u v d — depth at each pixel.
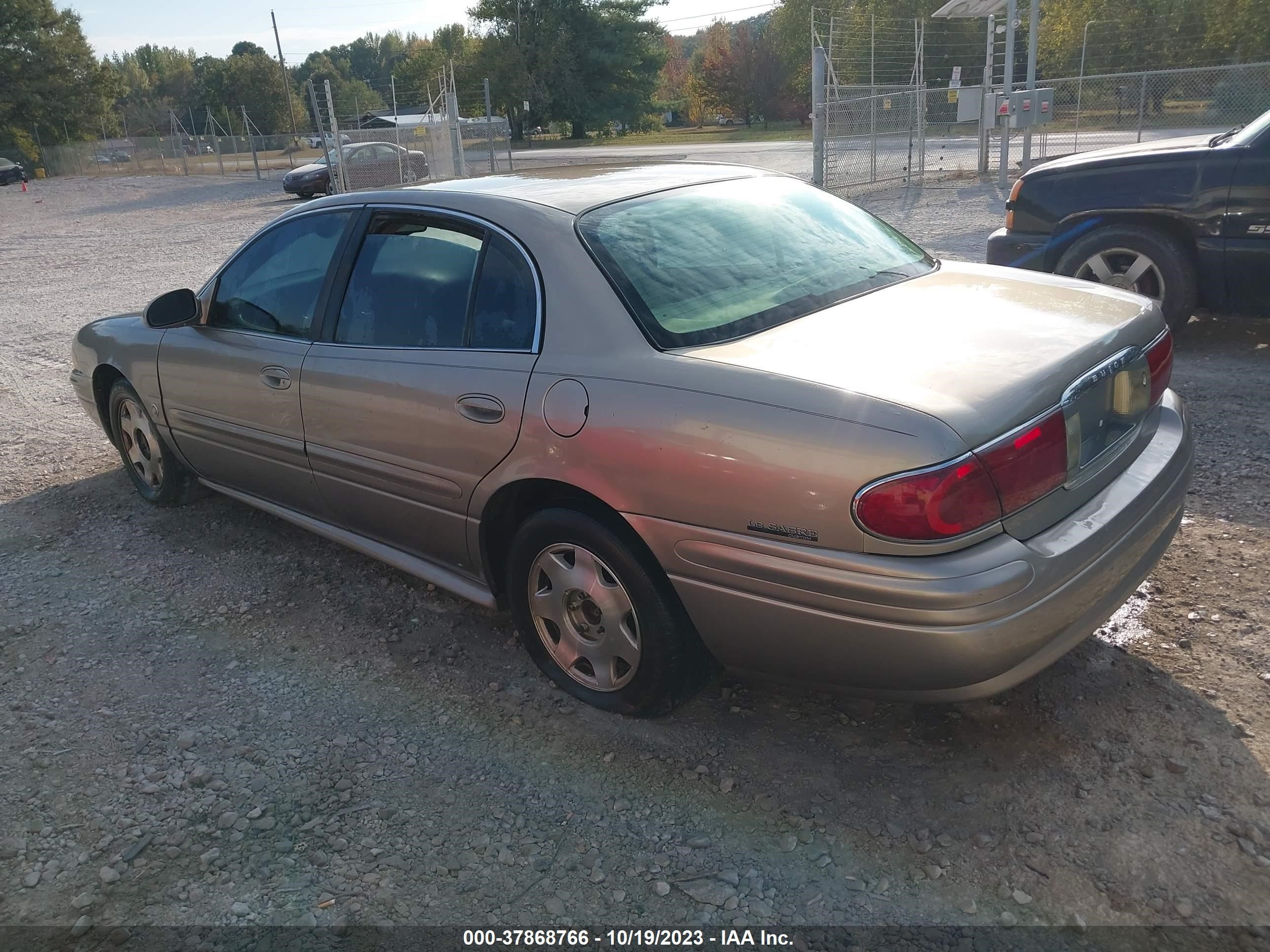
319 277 3.68
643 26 65.81
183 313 4.09
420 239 3.36
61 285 13.65
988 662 2.29
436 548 3.41
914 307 2.91
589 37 65.81
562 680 3.13
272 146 45.06
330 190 23.48
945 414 2.26
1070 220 6.32
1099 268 6.30
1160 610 3.36
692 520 2.54
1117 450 2.75
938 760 2.74
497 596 3.35
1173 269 5.99
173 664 3.50
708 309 2.82
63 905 2.41
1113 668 3.07
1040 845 2.41
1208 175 5.77
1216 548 3.72
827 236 3.38
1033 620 2.31
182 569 4.28
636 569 2.73
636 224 3.08
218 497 5.09
